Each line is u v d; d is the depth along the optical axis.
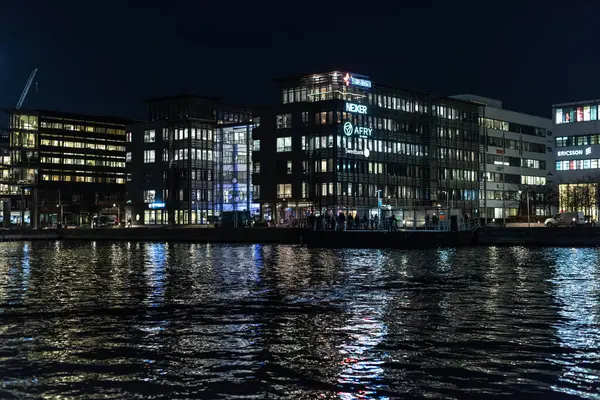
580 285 41.56
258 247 91.94
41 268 56.34
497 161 169.25
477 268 53.81
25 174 176.75
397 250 80.69
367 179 135.12
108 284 43.09
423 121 149.38
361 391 18.55
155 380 19.61
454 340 24.56
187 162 157.25
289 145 134.62
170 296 36.75
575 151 155.75
